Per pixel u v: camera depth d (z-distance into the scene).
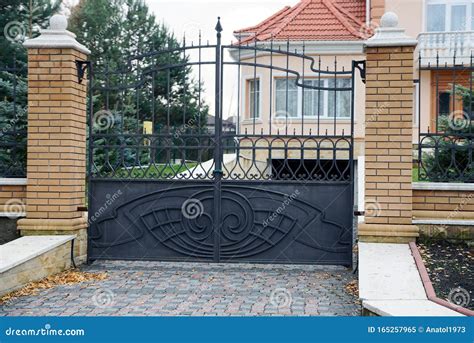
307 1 16.61
